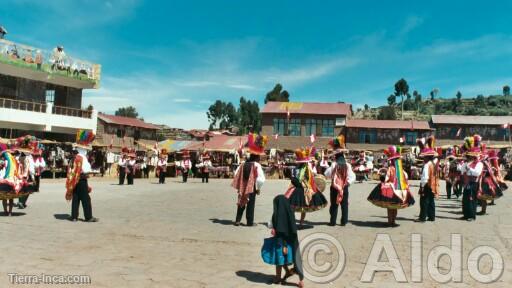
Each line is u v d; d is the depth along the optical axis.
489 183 13.38
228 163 42.25
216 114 103.25
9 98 33.03
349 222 12.27
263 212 14.27
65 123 35.47
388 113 118.62
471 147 13.11
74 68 36.03
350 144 51.66
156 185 26.98
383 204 11.20
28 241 8.76
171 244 8.84
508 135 49.34
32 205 14.65
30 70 33.12
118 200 17.06
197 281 6.39
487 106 134.88
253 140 11.43
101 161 37.25
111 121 48.25
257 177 11.26
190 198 18.50
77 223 11.10
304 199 10.73
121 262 7.31
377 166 42.66
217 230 10.55
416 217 13.59
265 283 6.39
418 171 38.41
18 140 13.09
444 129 50.56
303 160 10.86
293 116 52.66
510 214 14.66
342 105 54.44
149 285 6.14
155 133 54.00
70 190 11.36
